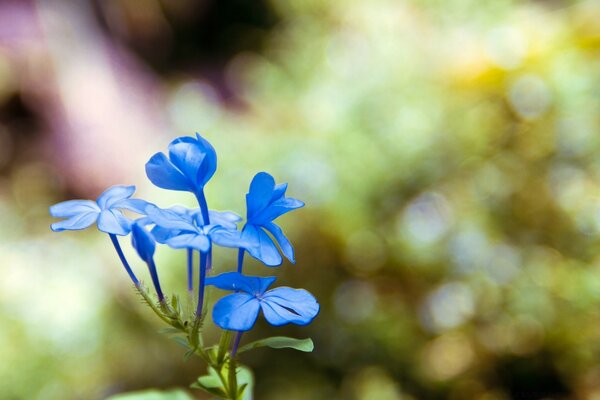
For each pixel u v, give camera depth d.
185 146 0.29
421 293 0.83
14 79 1.27
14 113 1.29
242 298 0.27
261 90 1.12
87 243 1.00
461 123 0.87
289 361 0.83
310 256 0.86
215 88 1.54
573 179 0.81
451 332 0.80
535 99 0.85
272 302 0.27
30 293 0.90
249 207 0.28
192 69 1.61
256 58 1.49
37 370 0.82
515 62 0.89
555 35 0.93
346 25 1.12
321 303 0.84
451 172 0.86
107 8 1.39
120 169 1.24
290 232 0.85
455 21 1.02
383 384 0.77
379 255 0.84
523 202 0.83
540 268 0.77
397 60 0.95
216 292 0.80
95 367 0.84
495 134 0.87
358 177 0.85
